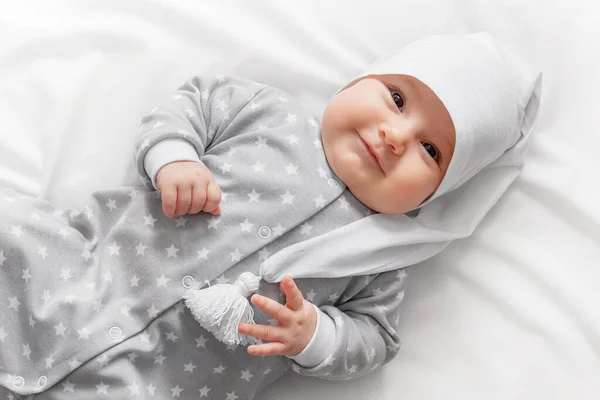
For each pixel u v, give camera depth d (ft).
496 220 4.81
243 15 4.97
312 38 4.94
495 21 4.97
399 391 4.59
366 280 4.40
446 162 4.17
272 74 4.93
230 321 3.88
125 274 4.03
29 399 3.87
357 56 4.99
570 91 4.88
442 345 4.66
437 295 4.74
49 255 3.97
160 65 4.80
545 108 4.90
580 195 4.70
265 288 4.09
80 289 3.96
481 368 4.59
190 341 4.05
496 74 4.29
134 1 4.86
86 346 3.84
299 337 3.92
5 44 4.66
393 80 4.22
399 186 4.11
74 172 4.61
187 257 4.04
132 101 4.75
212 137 4.51
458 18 5.00
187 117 4.32
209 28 4.87
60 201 4.57
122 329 3.92
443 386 4.59
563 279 4.62
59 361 3.83
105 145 4.67
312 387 4.58
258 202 4.17
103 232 4.22
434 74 4.09
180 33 4.89
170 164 4.01
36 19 4.77
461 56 4.25
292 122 4.41
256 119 4.48
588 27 4.93
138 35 4.80
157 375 4.04
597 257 4.68
